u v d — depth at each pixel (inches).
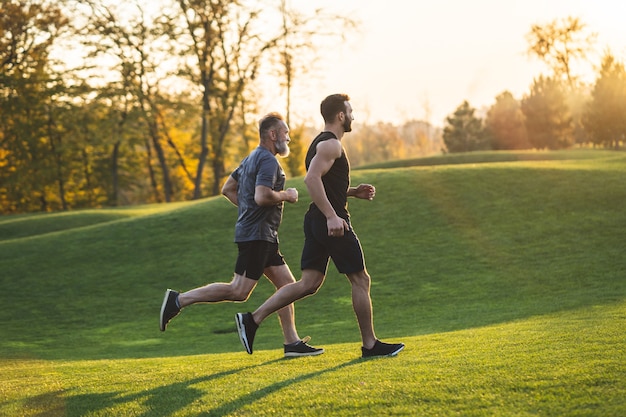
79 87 1763.0
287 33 1777.8
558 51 2716.5
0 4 1763.0
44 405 183.6
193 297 240.2
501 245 748.0
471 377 177.5
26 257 858.1
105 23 1715.1
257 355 292.0
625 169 1004.6
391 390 170.2
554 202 867.4
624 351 196.5
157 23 1732.3
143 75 1770.4
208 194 2250.2
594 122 2175.2
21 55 1866.4
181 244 863.7
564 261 670.5
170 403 176.9
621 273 608.1
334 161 233.8
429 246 770.8
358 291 235.0
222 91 1829.5
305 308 622.2
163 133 1953.7
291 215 919.0
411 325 492.4
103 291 725.3
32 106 1855.3
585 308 438.0
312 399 167.8
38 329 597.6
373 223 863.7
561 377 169.5
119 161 2126.0
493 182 966.4
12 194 1983.3
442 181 991.6
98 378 226.4
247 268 241.4
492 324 421.7
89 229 972.6
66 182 2028.8
